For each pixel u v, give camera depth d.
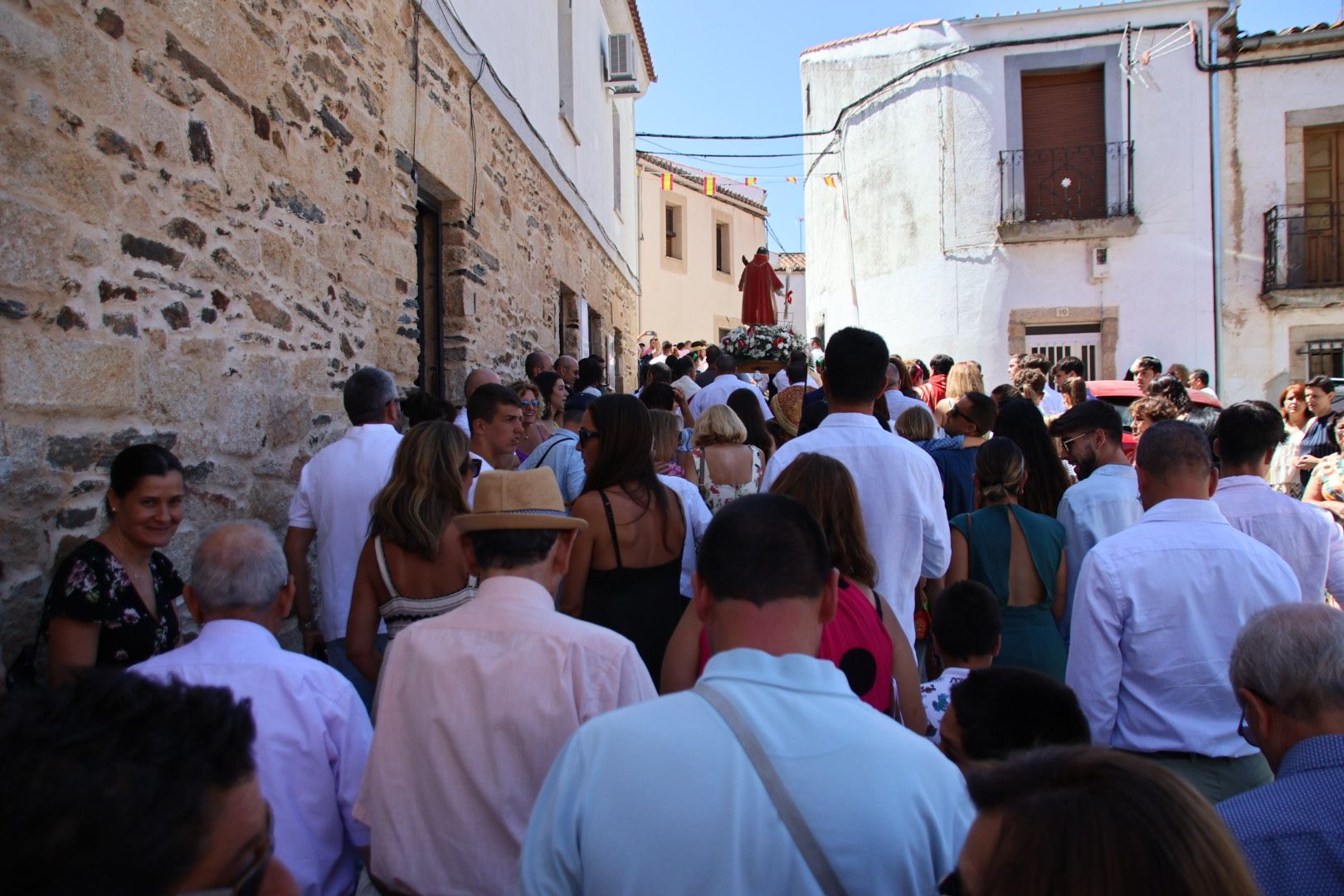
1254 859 1.38
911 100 14.25
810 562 1.38
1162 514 2.40
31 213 2.40
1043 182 13.67
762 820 1.18
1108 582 2.32
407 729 1.79
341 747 1.95
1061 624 3.29
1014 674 1.78
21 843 0.75
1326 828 1.37
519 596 1.86
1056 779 0.89
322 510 3.24
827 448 2.85
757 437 5.14
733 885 1.16
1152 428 2.48
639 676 1.79
